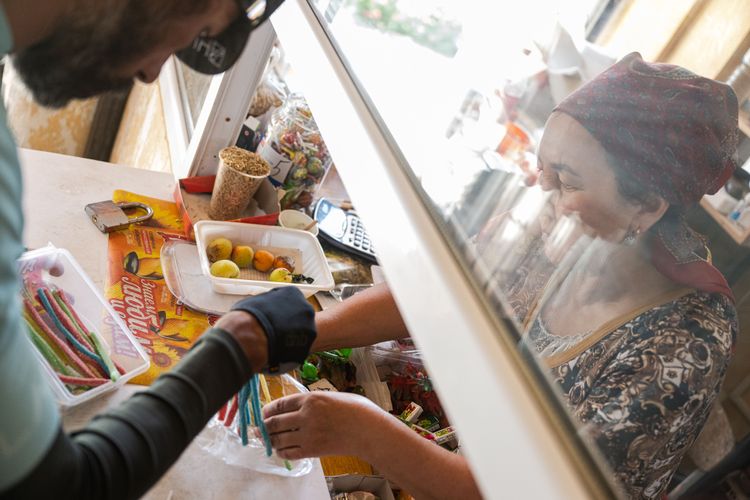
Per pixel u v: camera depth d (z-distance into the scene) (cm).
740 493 46
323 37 95
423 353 56
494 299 57
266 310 65
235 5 55
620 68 57
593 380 55
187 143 163
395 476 84
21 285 96
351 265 148
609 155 56
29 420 42
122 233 124
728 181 50
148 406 54
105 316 101
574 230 60
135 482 52
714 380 50
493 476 46
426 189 68
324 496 93
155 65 55
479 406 50
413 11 84
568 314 58
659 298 55
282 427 84
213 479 87
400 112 78
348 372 122
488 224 63
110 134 255
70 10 47
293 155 147
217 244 124
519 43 68
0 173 41
